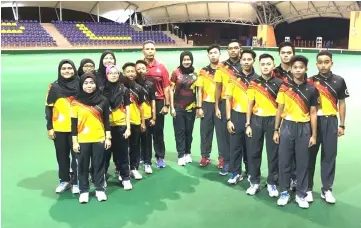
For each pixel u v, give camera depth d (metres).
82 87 3.88
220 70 4.62
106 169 4.55
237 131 4.38
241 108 4.34
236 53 4.53
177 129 5.11
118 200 4.10
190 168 5.07
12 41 24.86
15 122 7.39
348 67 16.48
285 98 3.86
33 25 27.73
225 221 3.66
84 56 22.56
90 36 28.88
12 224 3.60
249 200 4.11
